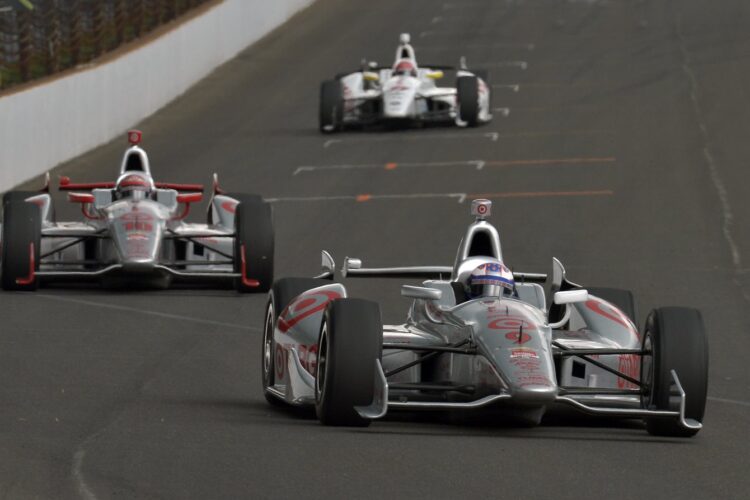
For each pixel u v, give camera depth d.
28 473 27.14
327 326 32.28
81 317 52.47
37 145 101.50
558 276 37.75
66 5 115.94
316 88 142.00
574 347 34.69
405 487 26.50
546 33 169.38
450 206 84.25
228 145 112.12
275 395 36.00
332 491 26.00
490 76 143.38
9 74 103.69
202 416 34.12
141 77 127.06
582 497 26.19
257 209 60.25
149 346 46.44
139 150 62.97
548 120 116.75
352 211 83.56
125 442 30.36
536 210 82.31
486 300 33.97
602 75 139.25
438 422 34.34
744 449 31.94
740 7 176.25
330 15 192.12
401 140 110.75
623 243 72.69
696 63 141.50
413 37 172.25
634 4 186.00
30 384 38.47
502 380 31.30
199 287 62.00
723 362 46.88
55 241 61.41
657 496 26.50
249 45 170.00
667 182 89.88
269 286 60.06
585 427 34.66
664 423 32.84
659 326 32.88
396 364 35.59
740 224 77.19
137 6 133.88
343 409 32.12
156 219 59.34
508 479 27.47
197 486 26.17
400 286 61.97
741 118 112.56
